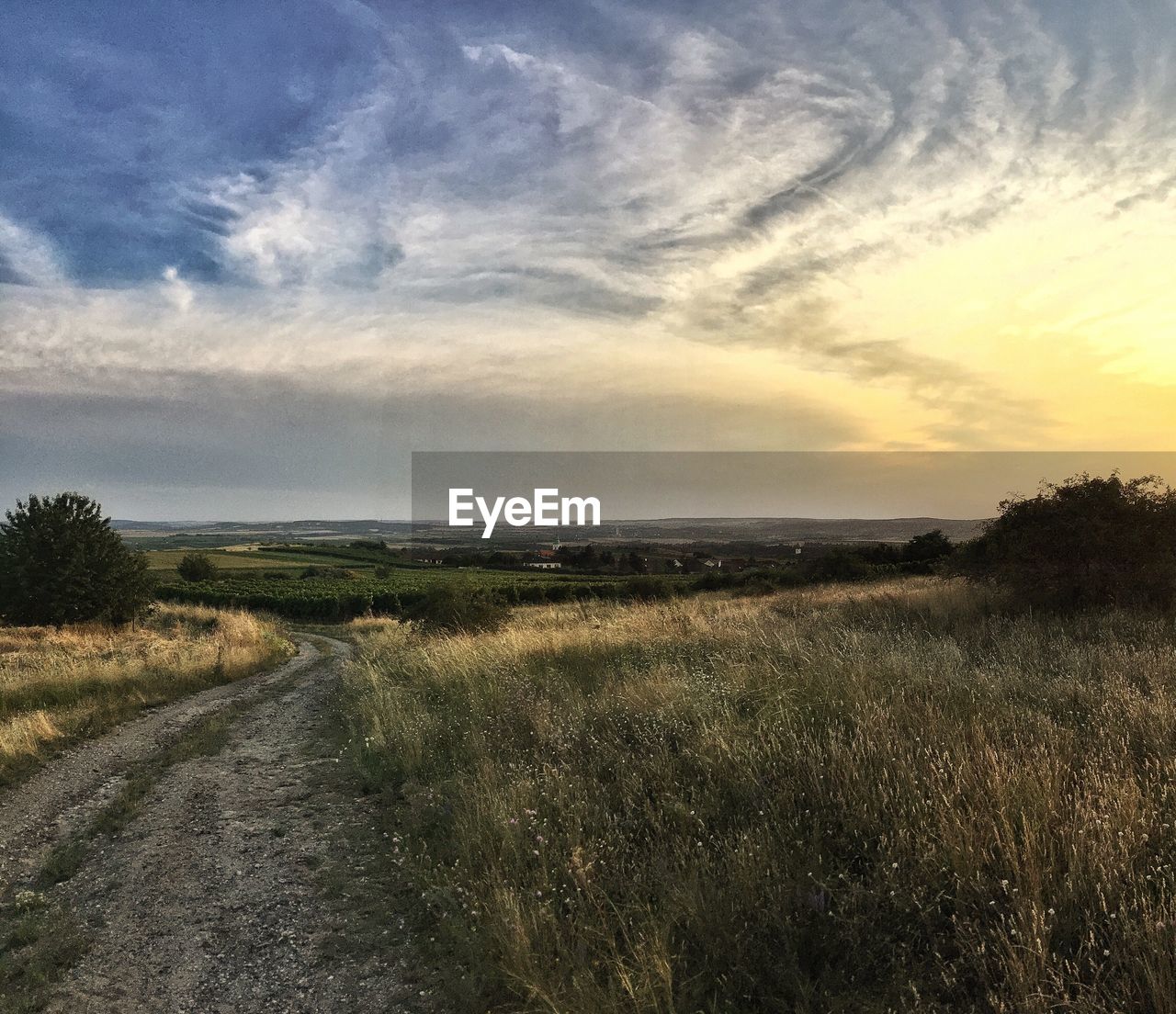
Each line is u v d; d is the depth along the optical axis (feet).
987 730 16.01
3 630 86.74
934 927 10.33
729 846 12.46
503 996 10.41
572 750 19.01
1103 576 35.45
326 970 11.68
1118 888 9.87
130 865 16.40
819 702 19.24
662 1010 9.45
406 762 21.75
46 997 11.28
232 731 31.60
